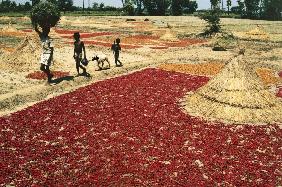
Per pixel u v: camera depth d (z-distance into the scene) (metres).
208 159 16.55
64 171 15.16
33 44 38.00
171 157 16.70
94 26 95.62
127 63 40.06
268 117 22.09
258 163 16.33
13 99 24.73
